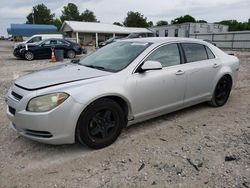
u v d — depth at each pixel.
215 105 5.25
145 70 3.72
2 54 23.06
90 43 43.38
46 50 17.70
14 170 3.02
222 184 2.71
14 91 3.39
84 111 3.23
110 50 4.44
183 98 4.43
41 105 3.05
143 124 4.35
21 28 41.59
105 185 2.73
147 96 3.84
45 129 3.07
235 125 4.30
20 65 13.77
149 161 3.17
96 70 3.76
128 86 3.59
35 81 3.39
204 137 3.83
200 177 2.84
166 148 3.49
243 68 11.50
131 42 4.44
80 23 45.91
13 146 3.59
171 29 44.16
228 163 3.10
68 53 18.55
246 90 6.89
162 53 4.12
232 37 31.92
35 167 3.08
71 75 3.55
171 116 4.73
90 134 3.36
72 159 3.24
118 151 3.43
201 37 36.41
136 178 2.84
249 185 2.69
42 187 2.71
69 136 3.20
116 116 3.56
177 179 2.81
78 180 2.82
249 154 3.29
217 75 4.98
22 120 3.14
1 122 4.52
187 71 4.35
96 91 3.28
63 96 3.09
